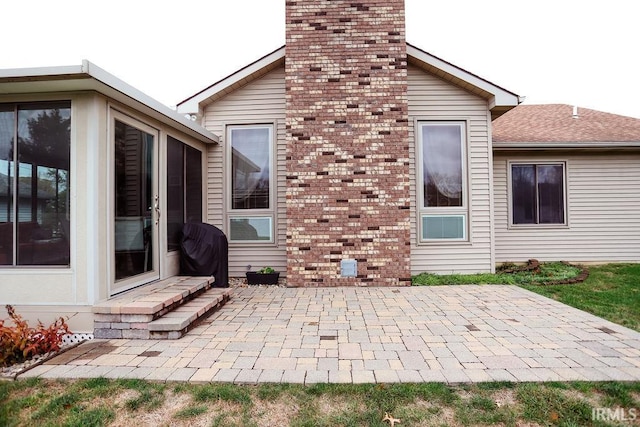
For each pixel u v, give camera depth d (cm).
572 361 306
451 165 730
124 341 366
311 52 667
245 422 225
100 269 400
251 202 744
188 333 387
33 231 400
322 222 654
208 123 748
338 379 274
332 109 661
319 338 370
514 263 850
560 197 870
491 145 727
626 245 860
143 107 462
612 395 252
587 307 483
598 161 867
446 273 719
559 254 859
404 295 567
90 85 380
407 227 650
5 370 300
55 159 401
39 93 400
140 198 491
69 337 386
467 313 460
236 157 750
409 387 261
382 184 654
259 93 745
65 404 244
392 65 664
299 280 650
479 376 278
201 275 572
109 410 238
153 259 522
